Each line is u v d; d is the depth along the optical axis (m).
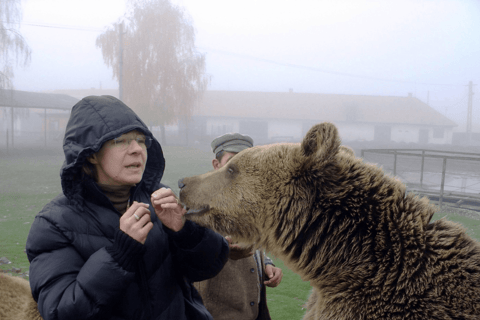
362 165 2.12
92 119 1.66
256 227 2.30
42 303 1.52
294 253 2.17
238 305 2.51
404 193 2.02
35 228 1.65
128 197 1.88
